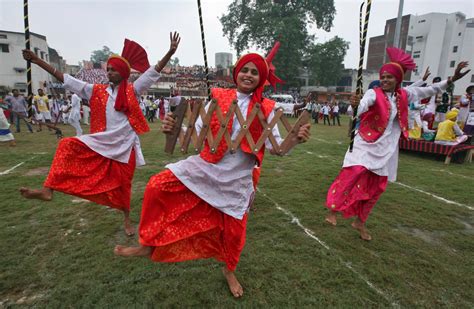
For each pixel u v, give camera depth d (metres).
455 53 39.50
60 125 15.20
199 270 2.71
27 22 2.91
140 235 2.18
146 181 5.32
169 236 2.19
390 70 3.25
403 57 3.33
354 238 3.40
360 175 3.25
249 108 2.22
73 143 3.00
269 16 35.31
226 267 2.48
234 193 2.26
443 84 3.50
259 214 3.98
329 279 2.64
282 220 3.82
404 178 6.02
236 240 2.33
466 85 38.56
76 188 2.98
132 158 3.37
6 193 4.57
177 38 3.20
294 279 2.63
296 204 4.36
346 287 2.55
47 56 38.97
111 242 3.19
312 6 36.88
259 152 2.28
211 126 2.20
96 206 4.13
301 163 7.10
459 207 4.46
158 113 21.00
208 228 2.27
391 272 2.77
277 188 5.10
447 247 3.30
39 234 3.32
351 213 3.32
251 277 2.64
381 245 3.26
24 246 3.05
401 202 4.58
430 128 9.91
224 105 2.21
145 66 3.59
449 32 39.66
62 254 2.93
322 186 5.25
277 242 3.25
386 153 3.29
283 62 34.50
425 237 3.52
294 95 36.75
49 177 2.87
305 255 3.00
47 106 14.09
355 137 3.51
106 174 3.18
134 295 2.37
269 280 2.61
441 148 7.88
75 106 9.14
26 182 5.11
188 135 2.23
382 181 3.31
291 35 33.41
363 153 3.29
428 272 2.81
